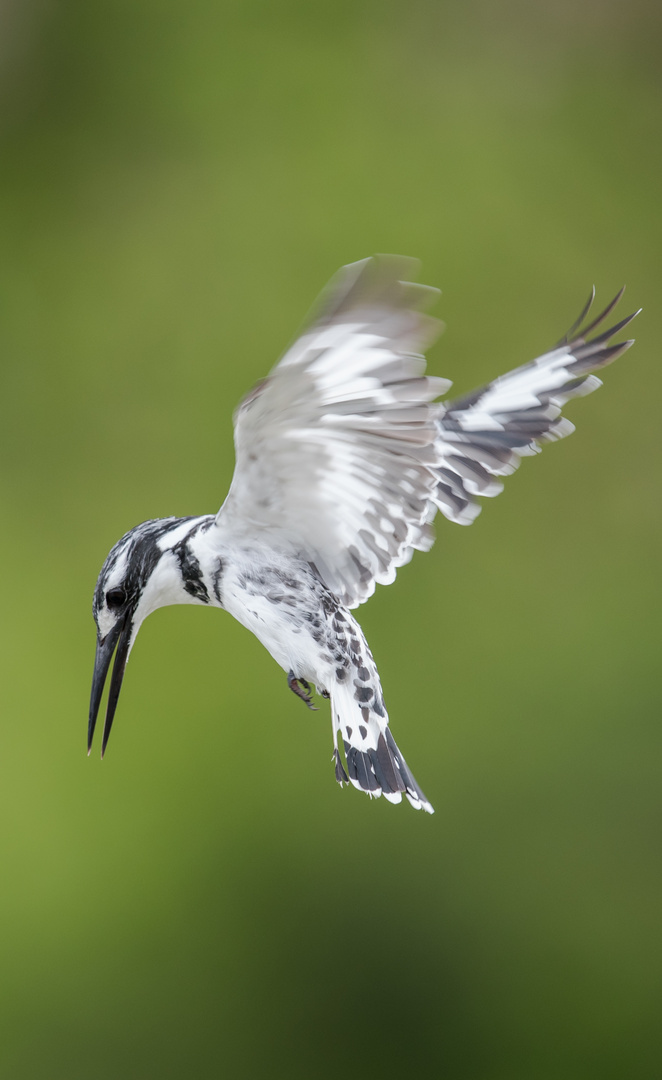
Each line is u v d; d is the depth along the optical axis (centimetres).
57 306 1598
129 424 1511
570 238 1598
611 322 1560
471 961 1228
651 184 1627
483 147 1623
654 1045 1206
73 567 1430
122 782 1230
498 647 1376
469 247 1568
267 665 1266
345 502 544
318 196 1595
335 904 1237
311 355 430
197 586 580
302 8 1684
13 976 1186
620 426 1509
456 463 617
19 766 1240
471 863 1269
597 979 1228
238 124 1664
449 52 1703
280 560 569
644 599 1404
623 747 1313
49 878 1202
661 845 1280
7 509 1466
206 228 1612
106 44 1730
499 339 1535
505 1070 1214
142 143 1695
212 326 1561
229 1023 1203
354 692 567
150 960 1206
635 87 1714
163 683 1257
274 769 1239
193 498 1466
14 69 1752
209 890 1220
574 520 1472
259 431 505
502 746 1316
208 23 1697
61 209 1684
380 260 405
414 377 447
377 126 1639
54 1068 1180
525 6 1733
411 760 1316
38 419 1519
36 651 1337
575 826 1286
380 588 1383
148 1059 1198
